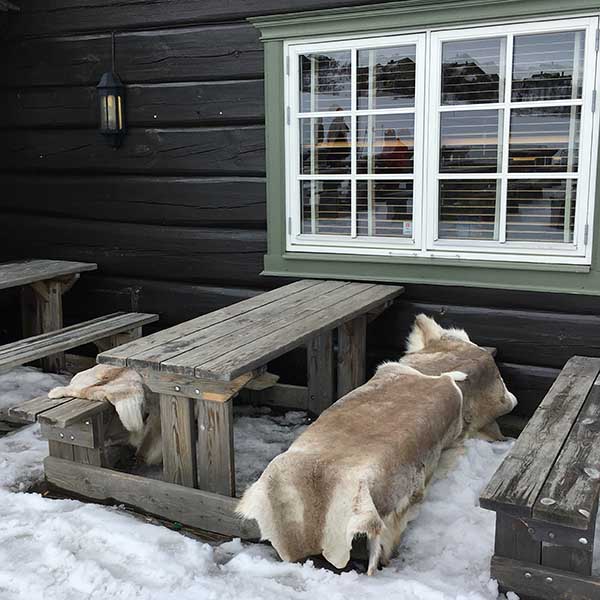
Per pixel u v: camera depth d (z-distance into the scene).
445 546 2.61
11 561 2.49
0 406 4.14
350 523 2.30
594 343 3.66
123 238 4.78
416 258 3.93
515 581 2.27
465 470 3.10
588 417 2.80
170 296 4.70
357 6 3.82
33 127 4.95
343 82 3.97
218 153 4.37
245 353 2.73
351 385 3.97
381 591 2.29
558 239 3.68
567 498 2.19
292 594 2.31
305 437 2.66
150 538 2.64
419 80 3.79
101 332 4.25
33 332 4.86
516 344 3.82
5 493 2.99
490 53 3.66
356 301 3.58
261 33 4.09
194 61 4.33
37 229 5.07
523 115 3.65
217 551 2.67
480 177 3.77
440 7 3.64
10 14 4.83
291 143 4.12
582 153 3.54
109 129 4.53
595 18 3.41
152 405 3.27
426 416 2.82
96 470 3.05
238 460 3.46
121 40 4.53
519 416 3.86
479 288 3.85
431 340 3.72
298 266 4.23
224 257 4.47
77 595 2.31
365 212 4.05
